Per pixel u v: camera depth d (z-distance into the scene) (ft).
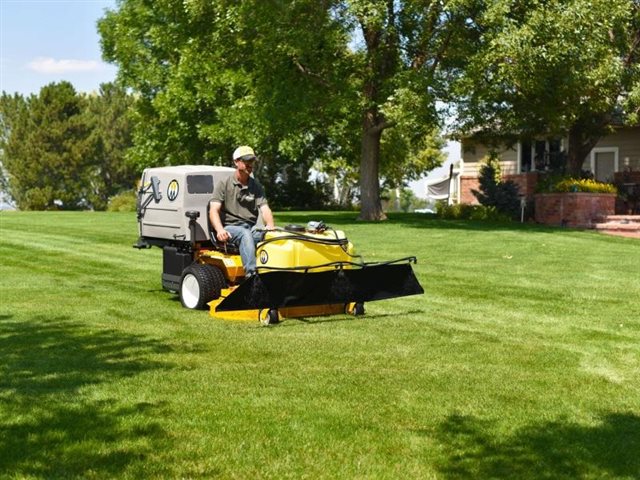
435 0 78.02
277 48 85.15
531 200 102.37
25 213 114.01
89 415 18.22
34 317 30.45
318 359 23.84
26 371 22.02
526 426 17.98
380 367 22.98
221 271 31.71
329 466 15.56
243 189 30.63
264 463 15.65
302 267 28.60
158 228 33.91
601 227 84.23
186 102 123.65
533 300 35.29
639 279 42.09
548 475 15.35
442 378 21.81
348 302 30.32
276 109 88.74
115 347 25.17
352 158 128.57
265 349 25.03
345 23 84.53
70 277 42.60
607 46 79.46
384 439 17.02
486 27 79.92
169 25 121.39
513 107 87.10
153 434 17.06
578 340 27.14
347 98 86.58
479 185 112.98
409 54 87.15
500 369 22.93
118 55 143.33
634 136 111.45
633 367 23.48
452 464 15.80
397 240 63.62
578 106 85.87
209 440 16.74
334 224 83.87
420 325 29.37
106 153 249.14
